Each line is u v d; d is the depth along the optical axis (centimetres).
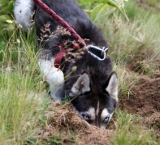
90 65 724
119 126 648
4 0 875
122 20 1062
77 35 732
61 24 734
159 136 635
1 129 541
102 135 599
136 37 994
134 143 570
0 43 809
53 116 609
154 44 984
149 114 737
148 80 821
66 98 696
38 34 817
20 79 639
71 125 605
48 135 571
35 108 594
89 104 675
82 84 680
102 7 975
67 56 724
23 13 845
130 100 779
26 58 713
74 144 571
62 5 823
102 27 993
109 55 908
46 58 745
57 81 711
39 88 666
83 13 841
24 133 552
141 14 1193
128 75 846
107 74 724
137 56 959
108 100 690
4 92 599
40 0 797
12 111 564
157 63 938
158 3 1501
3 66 721
